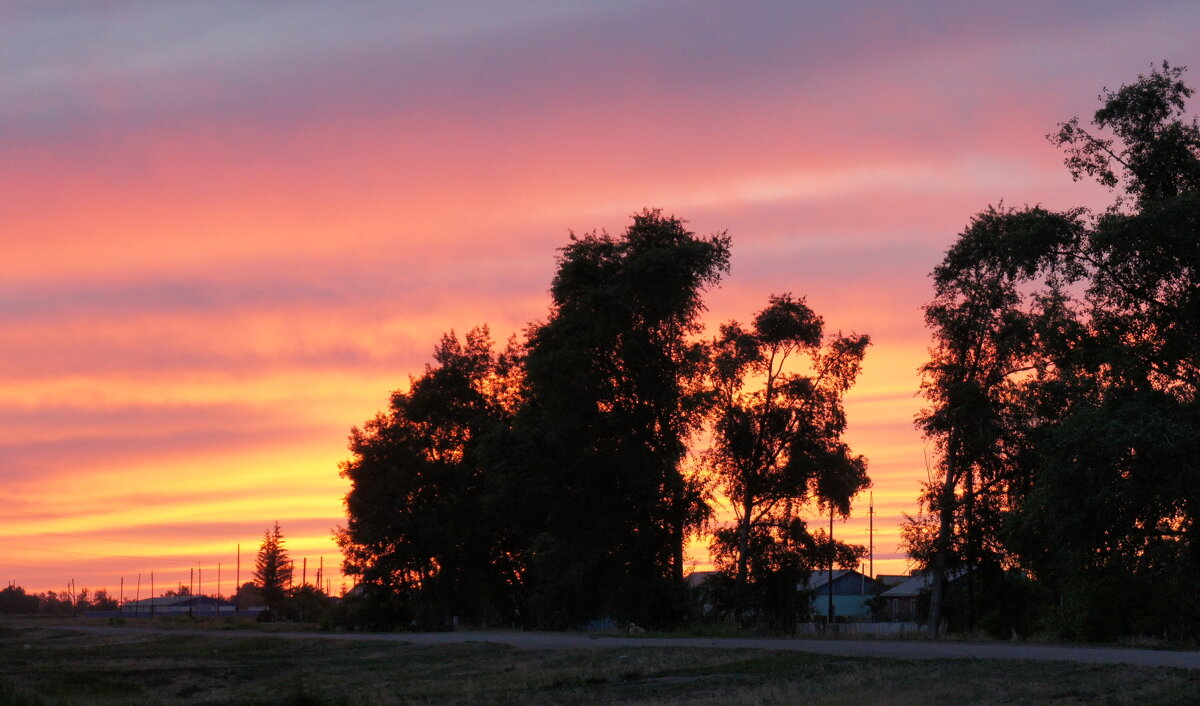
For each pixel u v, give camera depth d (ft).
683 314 202.80
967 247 180.86
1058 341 163.32
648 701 81.46
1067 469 139.74
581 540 195.11
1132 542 143.74
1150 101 161.48
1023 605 187.42
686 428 198.39
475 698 90.84
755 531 199.00
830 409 198.39
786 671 93.04
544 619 201.77
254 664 142.10
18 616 547.49
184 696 108.78
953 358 183.62
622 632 177.17
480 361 274.98
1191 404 141.18
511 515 219.41
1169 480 134.51
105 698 106.83
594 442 196.75
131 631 293.02
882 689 76.95
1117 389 143.84
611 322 196.65
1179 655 91.25
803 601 198.39
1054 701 65.62
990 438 173.88
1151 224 144.97
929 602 194.90
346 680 115.14
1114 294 158.51
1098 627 153.38
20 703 100.48
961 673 81.97
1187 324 152.97
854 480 195.83
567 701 84.58
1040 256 159.02
